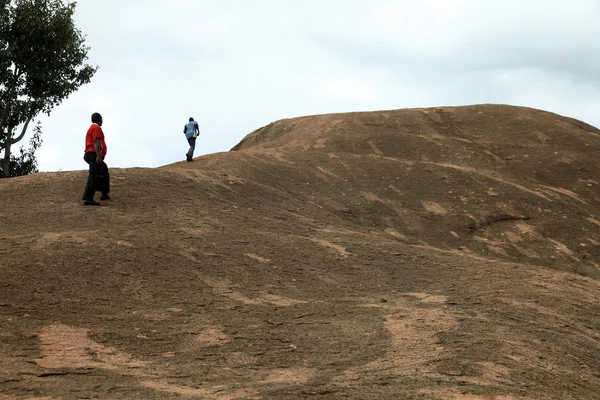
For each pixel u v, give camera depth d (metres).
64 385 4.96
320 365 6.09
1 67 26.09
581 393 5.99
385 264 11.89
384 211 17.75
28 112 27.27
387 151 23.03
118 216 12.27
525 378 5.97
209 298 8.89
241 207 15.03
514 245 16.53
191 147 21.17
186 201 14.23
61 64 27.84
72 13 27.53
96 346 6.50
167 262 10.07
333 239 13.28
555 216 18.11
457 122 26.53
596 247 16.64
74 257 9.58
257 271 10.46
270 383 5.37
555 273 12.70
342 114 28.11
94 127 12.79
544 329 8.34
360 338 7.20
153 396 4.82
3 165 27.73
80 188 13.95
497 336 7.48
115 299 8.40
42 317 7.38
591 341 8.33
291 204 16.58
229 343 6.91
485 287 10.60
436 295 9.99
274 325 7.77
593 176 21.50
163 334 7.14
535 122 26.27
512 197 19.05
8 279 8.52
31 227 11.38
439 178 20.22
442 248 15.91
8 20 26.48
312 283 10.30
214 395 4.92
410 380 5.50
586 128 27.95
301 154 22.05
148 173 15.85
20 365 5.50
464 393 5.24
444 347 6.77
